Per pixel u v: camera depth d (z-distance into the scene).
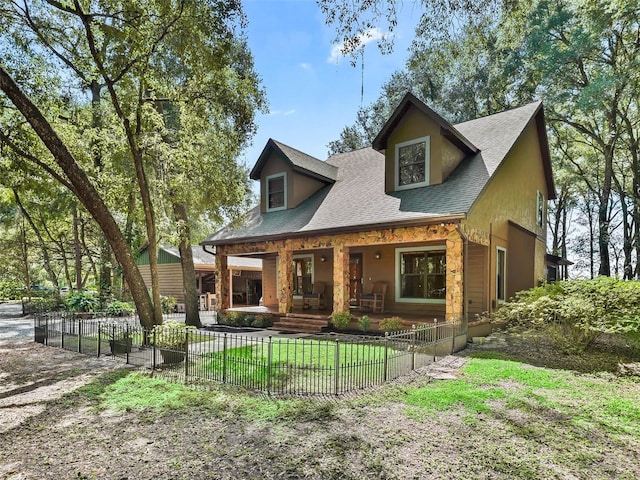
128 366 7.64
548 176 16.70
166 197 10.23
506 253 12.45
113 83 8.15
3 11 7.91
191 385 6.18
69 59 9.15
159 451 3.92
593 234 31.62
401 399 5.32
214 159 10.38
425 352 7.38
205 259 23.53
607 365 7.32
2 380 6.69
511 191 12.91
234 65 10.60
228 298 15.33
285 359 7.87
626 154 21.28
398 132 12.05
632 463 3.60
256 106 10.91
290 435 4.23
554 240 31.03
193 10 7.64
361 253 14.11
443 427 4.39
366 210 11.62
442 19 6.70
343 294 11.61
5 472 3.54
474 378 6.36
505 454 3.75
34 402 5.48
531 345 9.41
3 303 28.12
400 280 13.03
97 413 5.02
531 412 4.86
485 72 20.48
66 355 8.80
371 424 4.49
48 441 4.20
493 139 12.52
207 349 9.16
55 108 9.66
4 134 8.35
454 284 9.30
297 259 16.45
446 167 11.23
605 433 4.25
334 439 4.11
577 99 18.06
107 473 3.51
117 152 9.67
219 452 3.88
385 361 6.28
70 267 33.91
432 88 22.33
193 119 9.45
